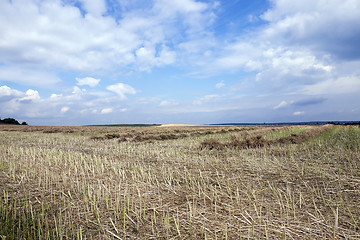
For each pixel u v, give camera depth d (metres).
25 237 3.25
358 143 11.30
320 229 3.41
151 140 17.30
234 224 3.64
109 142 16.67
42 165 7.94
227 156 9.73
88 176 6.64
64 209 4.25
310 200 4.55
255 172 6.86
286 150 10.55
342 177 5.98
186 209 4.25
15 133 25.64
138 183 5.95
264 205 4.35
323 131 22.47
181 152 11.16
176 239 3.22
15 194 5.01
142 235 3.37
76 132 28.52
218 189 5.36
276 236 3.25
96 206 4.32
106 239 3.28
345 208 4.11
